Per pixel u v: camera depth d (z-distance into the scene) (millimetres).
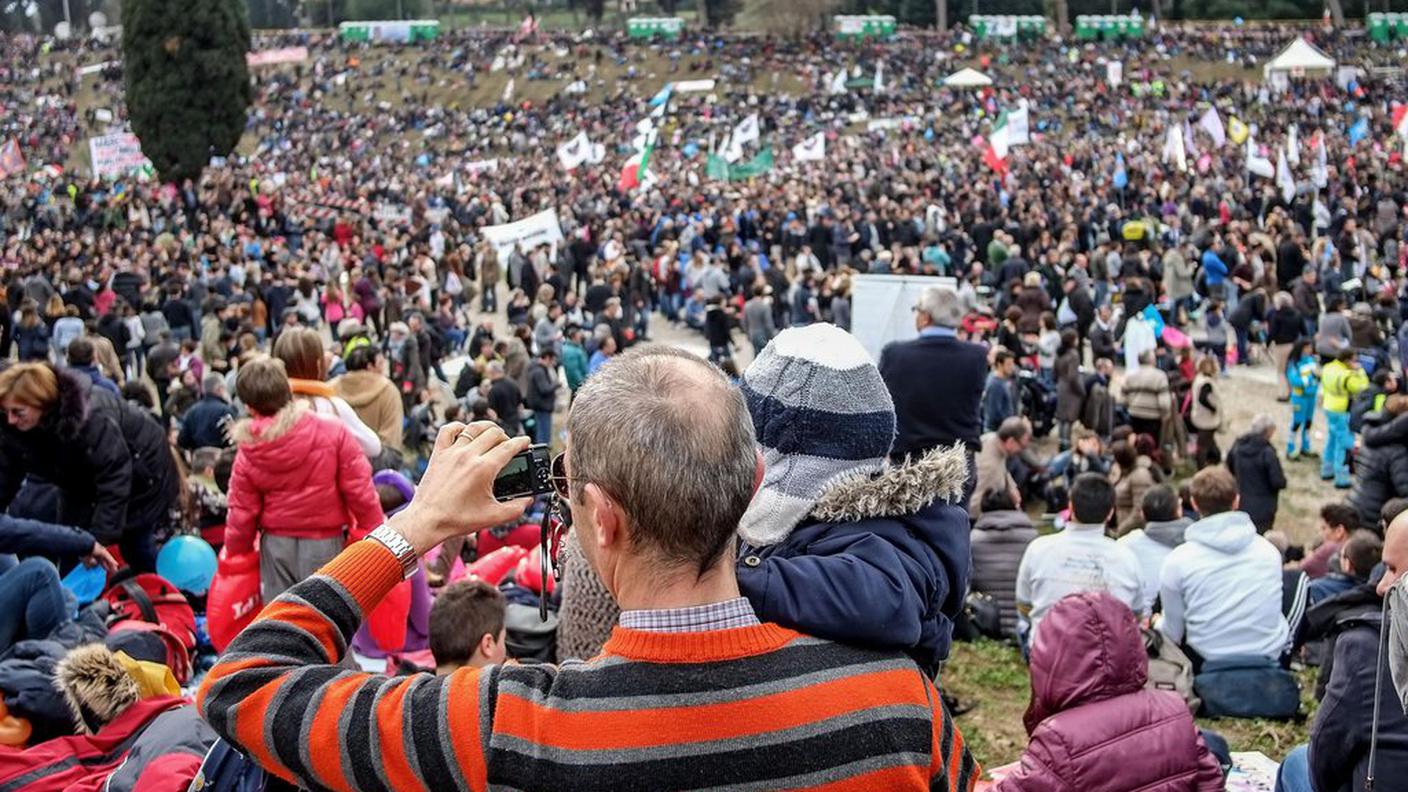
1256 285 23562
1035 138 66562
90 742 4758
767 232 34031
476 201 44031
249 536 5953
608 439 1802
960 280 26266
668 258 28562
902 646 1963
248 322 19859
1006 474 12359
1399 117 45594
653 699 1740
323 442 5836
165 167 45438
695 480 1772
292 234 39188
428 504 2023
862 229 31109
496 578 7328
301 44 101125
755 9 112938
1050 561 8039
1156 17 101688
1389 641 3516
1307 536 14523
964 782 1928
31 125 87375
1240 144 51875
